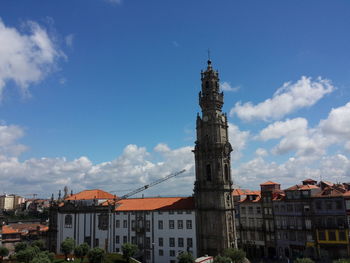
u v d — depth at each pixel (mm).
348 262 57906
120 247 104500
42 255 83375
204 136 101000
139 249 100688
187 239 95250
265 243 107875
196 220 94875
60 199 124688
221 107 105000
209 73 105188
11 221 197125
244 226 115312
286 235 102688
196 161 100562
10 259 93562
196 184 97562
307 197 98250
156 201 108562
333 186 101812
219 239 91438
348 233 89125
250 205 114688
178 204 101250
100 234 108875
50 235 119000
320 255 93625
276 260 101625
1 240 128875
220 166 96312
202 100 103875
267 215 108688
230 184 98438
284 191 105562
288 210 102875
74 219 114375
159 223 100125
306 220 97938
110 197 120938
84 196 119125
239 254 82500
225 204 94312
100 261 84938
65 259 95125
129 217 105250
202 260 79375
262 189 113438
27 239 140375
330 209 93625
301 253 97875
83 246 93062
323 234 93562
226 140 102688
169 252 96688
